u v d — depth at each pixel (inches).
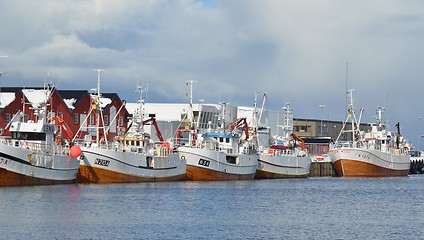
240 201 3897.6
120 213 3233.3
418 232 2997.0
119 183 4387.3
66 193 3754.9
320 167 6860.2
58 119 4443.9
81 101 5674.2
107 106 5944.9
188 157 4960.6
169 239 2701.8
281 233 2898.6
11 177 3750.0
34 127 3983.8
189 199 3850.9
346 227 3090.6
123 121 6181.1
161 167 4648.1
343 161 6289.4
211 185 4736.7
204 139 5191.9
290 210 3614.7
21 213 3097.9
